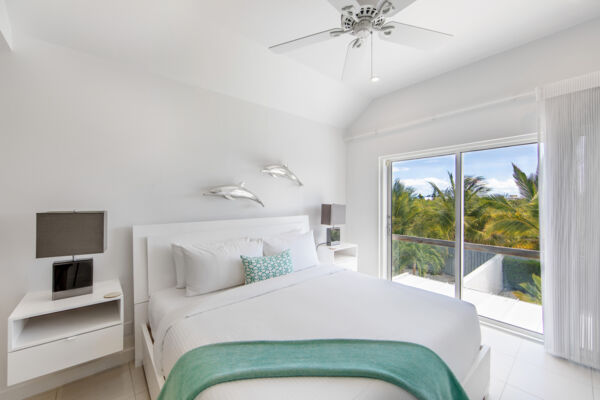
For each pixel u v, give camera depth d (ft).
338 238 10.89
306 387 2.80
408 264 10.34
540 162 6.72
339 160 11.96
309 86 9.20
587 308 6.01
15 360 4.24
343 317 4.52
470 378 4.37
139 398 5.26
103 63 6.28
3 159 5.20
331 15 6.03
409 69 8.54
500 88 7.55
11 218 5.28
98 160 6.21
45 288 5.53
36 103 5.51
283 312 4.74
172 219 7.30
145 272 6.55
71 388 5.53
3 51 5.23
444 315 4.63
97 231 5.20
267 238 8.02
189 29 6.30
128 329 6.57
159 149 7.09
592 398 5.11
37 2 5.00
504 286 7.88
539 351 6.72
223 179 8.31
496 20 6.24
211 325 4.26
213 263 6.35
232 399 2.64
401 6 3.94
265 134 9.39
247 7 5.77
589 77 5.95
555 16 6.10
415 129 9.62
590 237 5.98
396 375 2.94
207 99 7.97
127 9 5.58
